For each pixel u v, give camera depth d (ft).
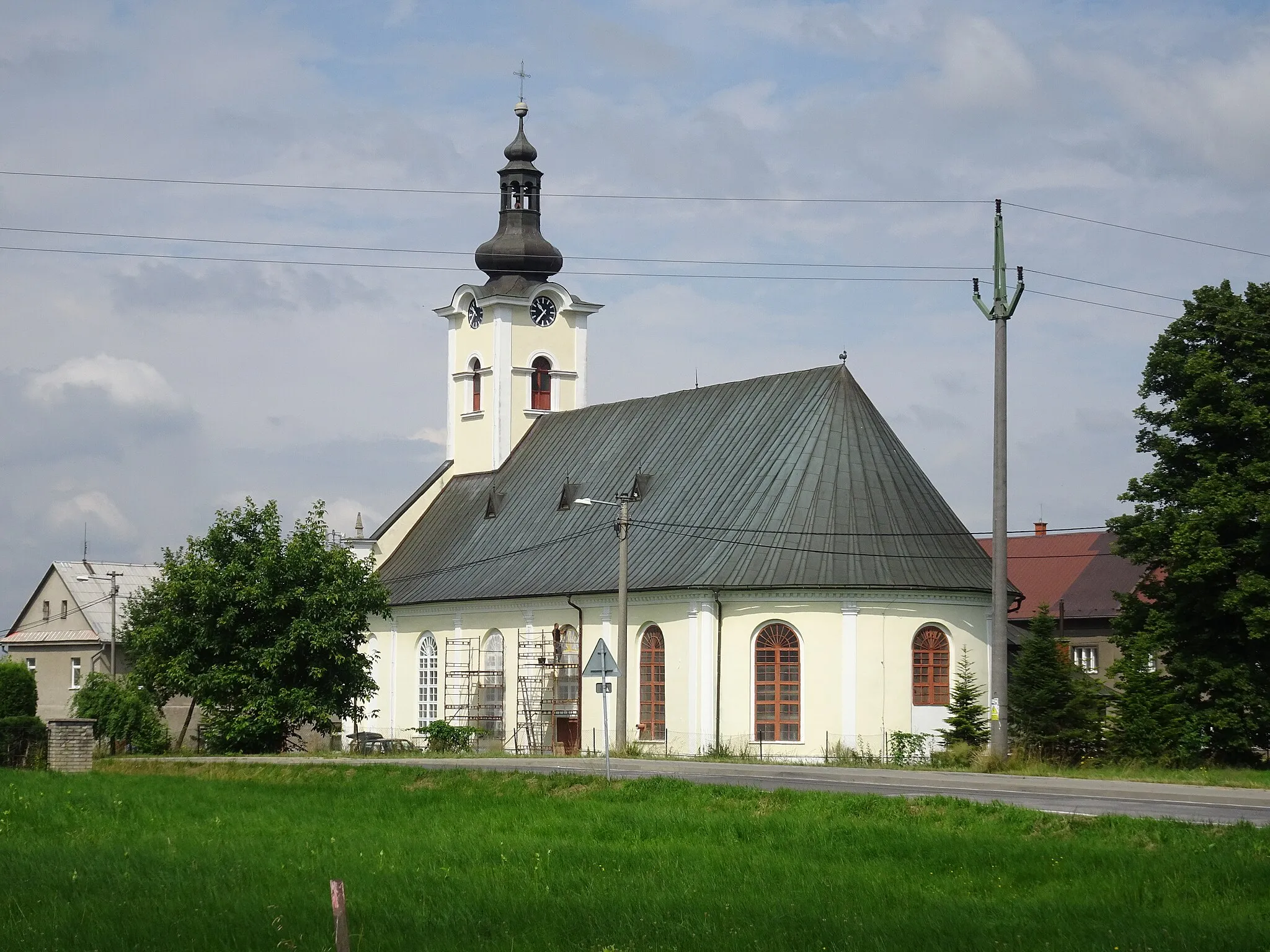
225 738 237.45
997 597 167.43
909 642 219.41
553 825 115.24
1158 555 201.57
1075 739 201.98
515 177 303.68
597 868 93.35
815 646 218.79
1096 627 317.42
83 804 132.77
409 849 102.73
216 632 237.04
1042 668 205.98
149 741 270.67
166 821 121.60
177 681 235.61
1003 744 166.30
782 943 69.97
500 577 267.59
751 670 221.87
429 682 281.74
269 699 236.02
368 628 247.09
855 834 103.91
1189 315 204.64
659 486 251.60
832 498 224.74
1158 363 205.36
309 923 75.31
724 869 92.43
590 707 242.17
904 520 223.71
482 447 299.79
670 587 228.22
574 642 247.91
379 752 236.22
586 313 305.53
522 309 300.20
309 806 132.26
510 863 96.27
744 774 159.22
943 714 220.02
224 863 96.32
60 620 380.58
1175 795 129.39
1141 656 197.47
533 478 284.61
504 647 262.88
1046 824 103.14
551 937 72.33
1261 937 68.90
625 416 276.41
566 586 249.55
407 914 77.66
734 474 239.50
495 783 145.18
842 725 216.54
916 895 82.58
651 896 82.64
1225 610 191.31
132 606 338.34
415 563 291.38
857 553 219.82
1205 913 75.56
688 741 224.33
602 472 268.21
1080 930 71.15
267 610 235.81
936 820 109.50
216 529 239.09
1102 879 85.25
